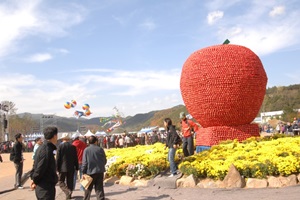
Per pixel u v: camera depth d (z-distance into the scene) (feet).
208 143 48.44
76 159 32.32
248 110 47.75
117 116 183.01
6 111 154.10
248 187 32.07
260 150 38.09
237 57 47.11
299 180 31.53
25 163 85.15
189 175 35.58
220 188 32.60
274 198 26.58
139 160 44.39
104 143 125.59
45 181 20.15
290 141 42.11
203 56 48.14
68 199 31.65
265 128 163.02
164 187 35.91
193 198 29.89
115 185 41.11
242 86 46.47
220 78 46.52
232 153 38.91
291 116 215.72
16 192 40.96
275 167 32.22
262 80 48.24
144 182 39.09
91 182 27.96
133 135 126.21
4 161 98.12
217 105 47.11
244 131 48.52
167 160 42.68
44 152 20.12
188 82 48.83
